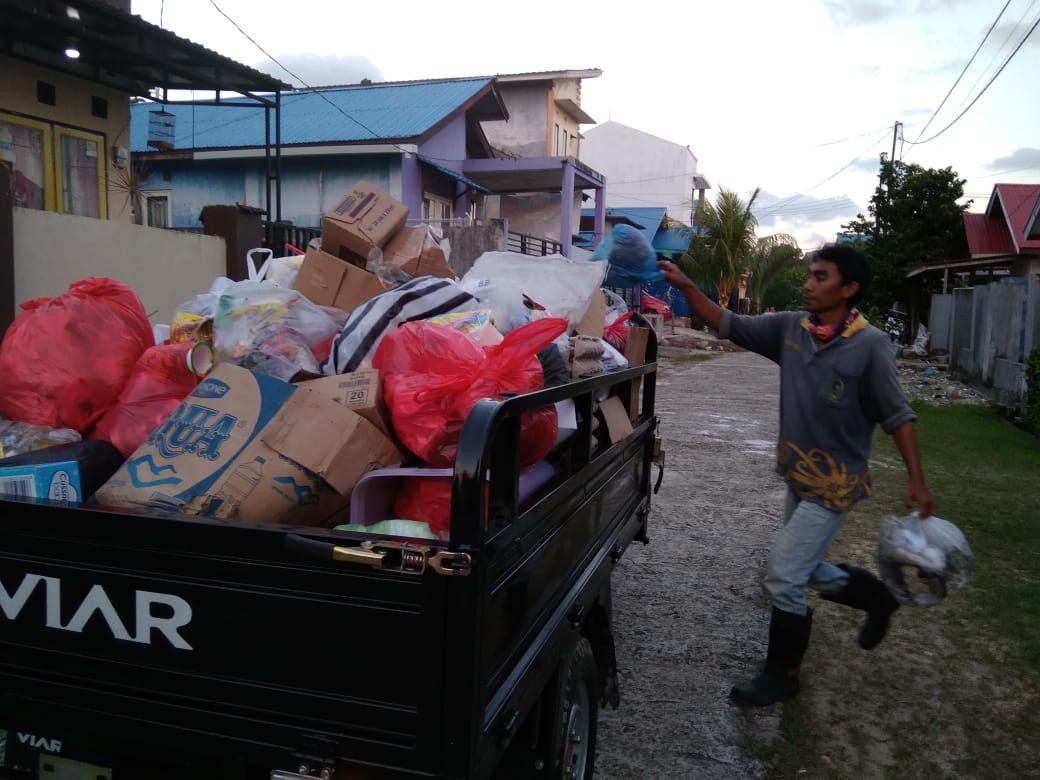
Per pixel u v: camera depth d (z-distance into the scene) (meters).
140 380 2.47
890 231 25.84
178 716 1.74
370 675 1.60
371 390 2.24
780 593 3.43
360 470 2.11
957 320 18.20
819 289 3.27
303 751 1.66
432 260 3.74
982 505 6.79
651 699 3.64
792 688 3.57
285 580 1.62
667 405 12.41
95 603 1.76
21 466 2.09
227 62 9.42
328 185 17.31
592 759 2.76
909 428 3.21
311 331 2.83
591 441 2.86
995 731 3.44
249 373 2.12
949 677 3.90
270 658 1.66
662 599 4.79
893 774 3.12
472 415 1.62
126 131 10.63
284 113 18.89
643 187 46.50
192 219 18.14
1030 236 21.22
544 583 2.16
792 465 3.41
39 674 1.83
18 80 8.97
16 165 9.03
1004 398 12.46
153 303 7.42
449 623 1.54
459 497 1.54
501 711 1.70
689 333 27.59
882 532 3.42
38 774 1.89
